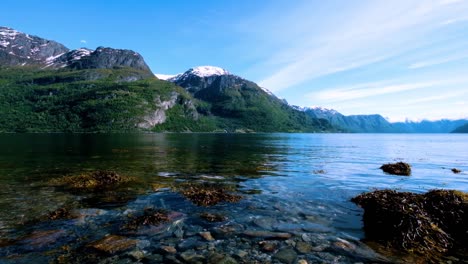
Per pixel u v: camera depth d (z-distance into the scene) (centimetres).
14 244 848
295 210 1263
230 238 934
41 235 917
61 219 1085
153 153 4206
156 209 1234
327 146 7369
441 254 844
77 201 1348
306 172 2450
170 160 3244
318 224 1083
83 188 1633
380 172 2545
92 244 854
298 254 825
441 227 1013
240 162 3159
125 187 1672
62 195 1463
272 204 1355
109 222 1061
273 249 856
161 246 860
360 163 3297
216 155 4028
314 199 1464
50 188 1627
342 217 1170
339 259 798
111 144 6506
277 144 7775
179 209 1239
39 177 1975
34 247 830
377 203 1180
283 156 4062
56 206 1259
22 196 1434
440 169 2844
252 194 1559
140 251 823
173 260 775
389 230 974
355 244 900
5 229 974
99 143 6881
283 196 1524
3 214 1141
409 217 975
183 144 6950
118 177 1861
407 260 801
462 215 1054
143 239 908
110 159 3262
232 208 1276
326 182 1973
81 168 2456
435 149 6462
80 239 895
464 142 11012
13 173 2156
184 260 776
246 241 912
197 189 1582
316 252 840
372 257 814
